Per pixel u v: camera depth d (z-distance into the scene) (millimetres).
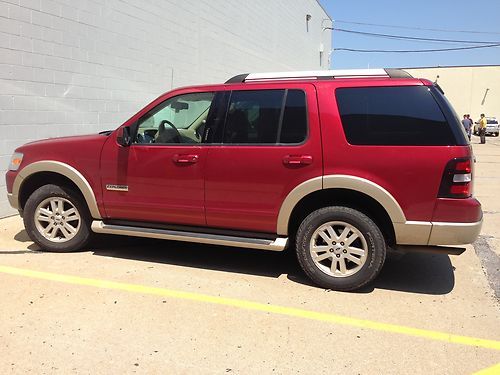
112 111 8820
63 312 3967
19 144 7020
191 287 4551
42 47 7250
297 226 4777
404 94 4246
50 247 5480
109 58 8672
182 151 4770
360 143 4250
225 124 4688
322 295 4406
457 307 4191
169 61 10617
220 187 4668
